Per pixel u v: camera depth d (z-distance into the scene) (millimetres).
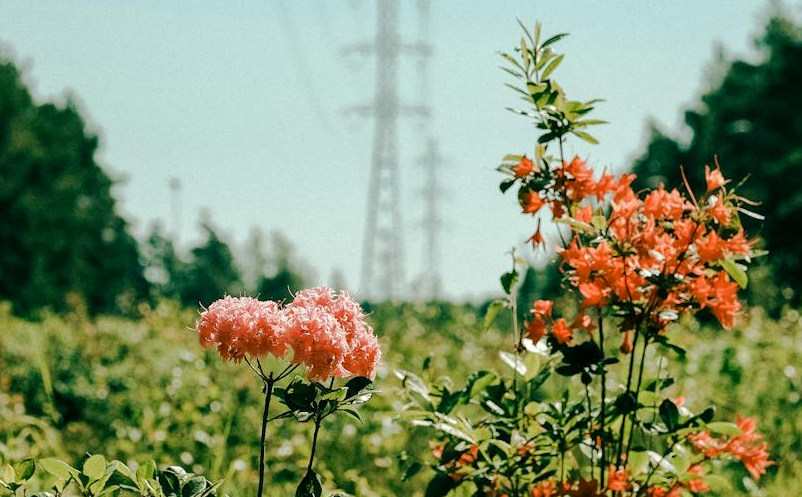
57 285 39781
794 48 35938
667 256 3740
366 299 17125
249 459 6688
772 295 20094
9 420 6730
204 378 8656
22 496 3602
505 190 4027
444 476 4184
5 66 39719
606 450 4219
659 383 4289
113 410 9094
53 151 41000
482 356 11391
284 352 3400
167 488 3402
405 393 4461
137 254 54688
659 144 39406
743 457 4109
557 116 3961
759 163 35469
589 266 3768
